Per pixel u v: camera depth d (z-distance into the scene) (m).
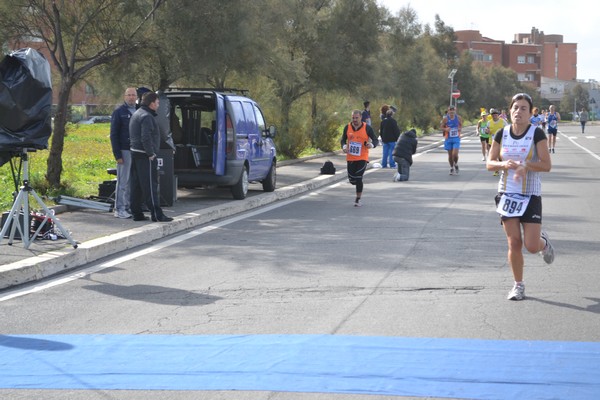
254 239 25.88
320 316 15.65
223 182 35.00
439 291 17.67
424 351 13.16
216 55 40.69
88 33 37.94
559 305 16.19
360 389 11.36
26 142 21.58
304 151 74.69
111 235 24.45
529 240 16.62
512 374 11.93
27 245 22.02
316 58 75.00
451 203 35.38
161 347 13.70
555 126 79.81
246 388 11.49
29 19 36.59
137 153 27.48
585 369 12.12
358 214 32.03
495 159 16.88
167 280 19.47
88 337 14.45
